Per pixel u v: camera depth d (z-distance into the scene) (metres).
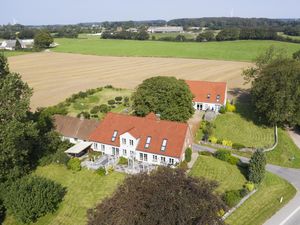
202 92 81.81
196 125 71.06
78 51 194.50
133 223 25.69
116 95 97.38
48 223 39.84
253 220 39.69
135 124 55.62
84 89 105.88
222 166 53.03
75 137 59.78
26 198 38.78
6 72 52.44
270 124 70.81
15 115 45.59
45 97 97.00
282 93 64.31
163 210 25.73
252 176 47.09
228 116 75.94
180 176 29.58
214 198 28.64
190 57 165.00
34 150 53.78
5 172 45.22
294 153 61.00
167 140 52.06
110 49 197.12
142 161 53.56
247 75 96.94
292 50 159.25
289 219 40.28
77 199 43.97
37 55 184.25
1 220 40.56
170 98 64.62
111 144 55.00
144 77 122.75
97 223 27.58
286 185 49.19
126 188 29.19
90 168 51.19
